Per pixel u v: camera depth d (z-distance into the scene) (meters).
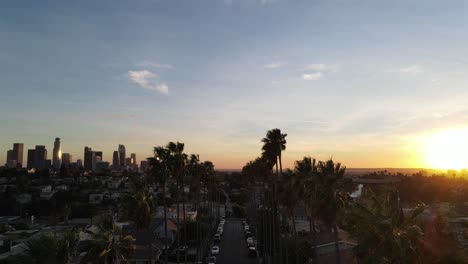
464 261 22.80
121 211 42.66
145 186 44.19
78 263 33.56
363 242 22.06
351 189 34.88
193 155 83.31
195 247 81.06
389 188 24.22
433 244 23.81
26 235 86.12
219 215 139.25
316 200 34.31
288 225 80.38
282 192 50.12
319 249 51.44
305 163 42.56
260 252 76.44
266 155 58.94
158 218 93.94
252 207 118.81
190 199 150.12
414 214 22.69
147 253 58.47
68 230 33.34
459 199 117.50
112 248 33.88
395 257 20.69
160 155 47.88
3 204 166.38
